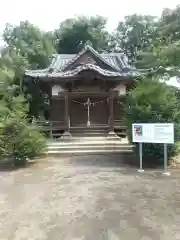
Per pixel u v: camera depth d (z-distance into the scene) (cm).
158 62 1203
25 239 452
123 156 1226
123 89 1727
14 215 557
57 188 737
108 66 1684
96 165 1042
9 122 1036
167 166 988
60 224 507
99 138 1533
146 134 916
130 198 639
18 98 1373
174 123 973
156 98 1005
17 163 1076
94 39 3369
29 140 1047
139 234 459
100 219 524
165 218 523
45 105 2355
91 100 1788
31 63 2456
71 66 1700
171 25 1281
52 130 1708
